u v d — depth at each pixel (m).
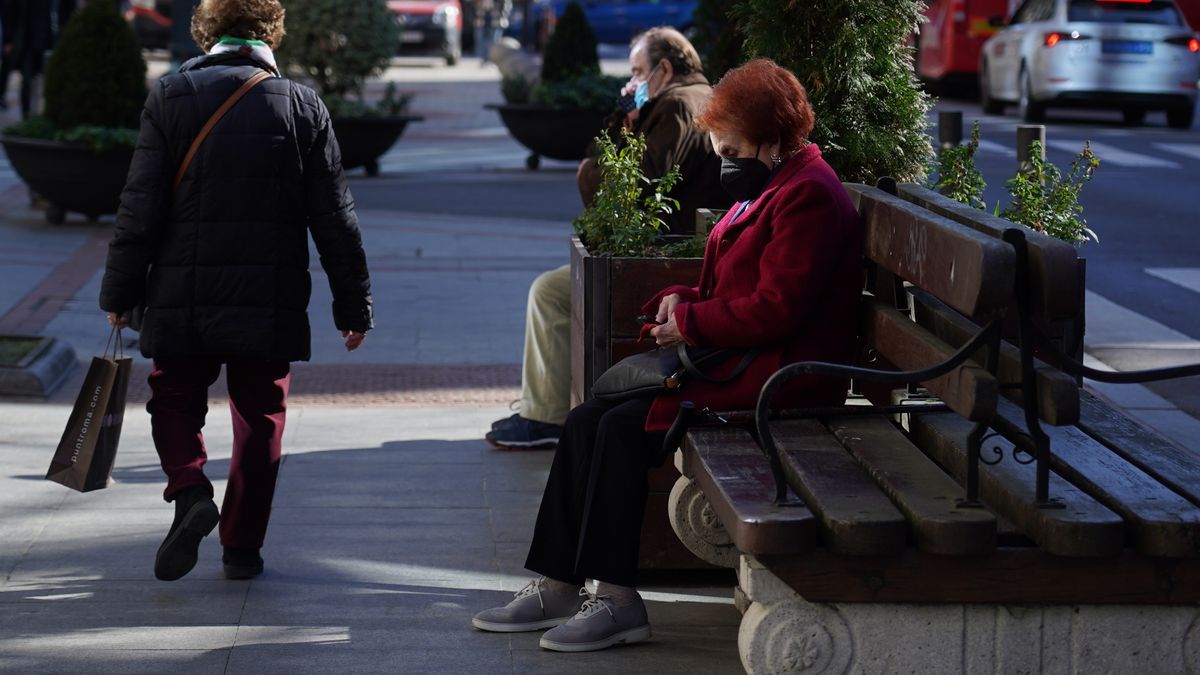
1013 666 5.30
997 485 5.43
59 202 19.14
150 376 7.21
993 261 4.95
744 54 8.21
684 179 8.65
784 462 5.76
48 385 11.18
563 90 25.73
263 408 7.23
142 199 6.79
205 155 6.84
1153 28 31.84
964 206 6.39
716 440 6.02
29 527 8.07
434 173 26.00
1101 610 5.25
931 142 8.28
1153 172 25.19
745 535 5.05
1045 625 5.27
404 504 8.62
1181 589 5.17
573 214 21.17
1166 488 5.35
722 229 6.51
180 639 6.53
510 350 12.97
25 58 27.92
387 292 15.35
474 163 27.52
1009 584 5.17
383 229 19.52
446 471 9.32
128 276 6.82
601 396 6.49
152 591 7.13
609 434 6.30
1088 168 8.10
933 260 5.50
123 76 19.27
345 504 8.60
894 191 7.40
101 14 19.31
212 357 7.11
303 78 26.72
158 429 7.08
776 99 6.25
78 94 19.08
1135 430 6.16
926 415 6.36
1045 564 5.16
